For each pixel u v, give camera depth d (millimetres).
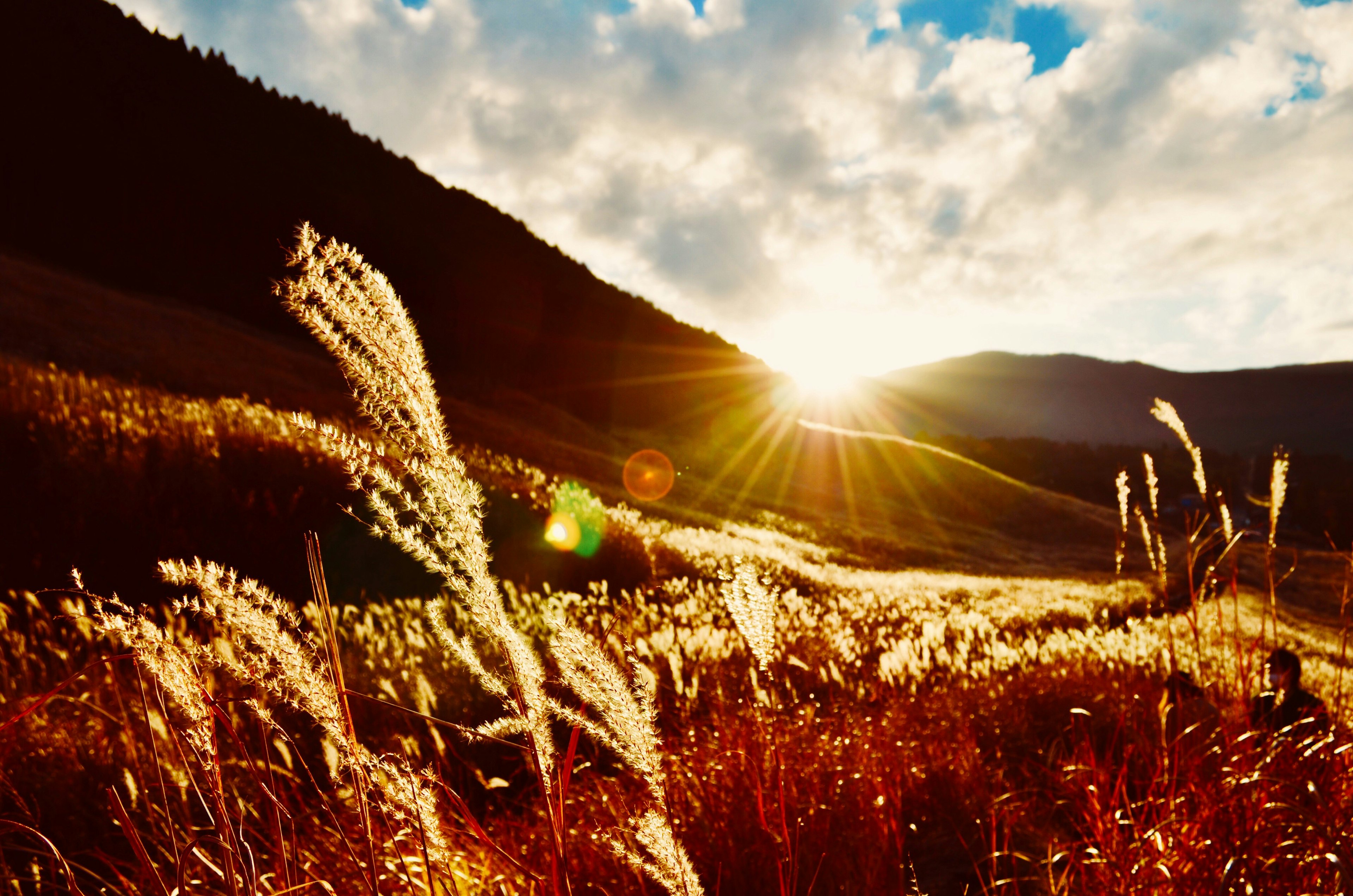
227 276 41875
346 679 4340
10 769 2531
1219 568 2373
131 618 982
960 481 62562
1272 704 2766
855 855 2586
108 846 2477
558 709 895
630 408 58719
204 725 1013
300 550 8555
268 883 1427
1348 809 1954
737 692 3699
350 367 740
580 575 10719
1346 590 2404
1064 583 33781
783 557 20500
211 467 9258
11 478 7547
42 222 35438
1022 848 2865
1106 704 4250
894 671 4750
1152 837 2090
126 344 25016
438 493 771
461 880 1468
